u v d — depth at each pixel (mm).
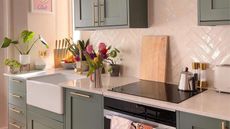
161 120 1695
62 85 2277
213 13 1721
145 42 2463
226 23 1677
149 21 2426
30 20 3066
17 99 2854
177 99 1754
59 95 2305
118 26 2297
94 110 2090
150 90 2037
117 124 1899
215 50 2057
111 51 2666
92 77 2188
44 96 2457
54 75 2924
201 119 1504
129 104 1858
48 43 3273
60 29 3389
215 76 1959
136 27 2297
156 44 2371
